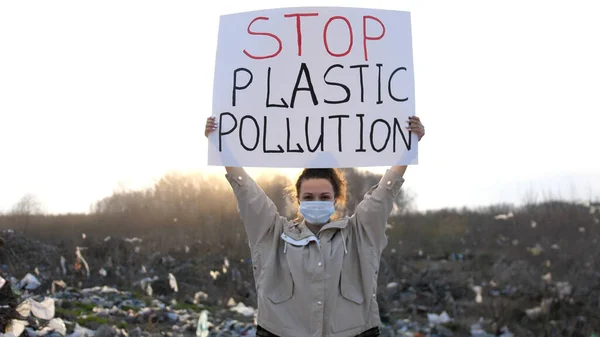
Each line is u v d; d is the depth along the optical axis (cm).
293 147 388
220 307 1110
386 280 1341
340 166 384
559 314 977
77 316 884
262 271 349
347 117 390
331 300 338
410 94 393
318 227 356
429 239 2112
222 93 397
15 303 531
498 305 1034
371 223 347
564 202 2323
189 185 2872
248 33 399
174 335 845
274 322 341
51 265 1448
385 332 918
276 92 392
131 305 1030
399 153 386
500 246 1808
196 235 1964
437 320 992
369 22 398
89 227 2405
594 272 1239
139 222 2553
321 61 394
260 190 363
